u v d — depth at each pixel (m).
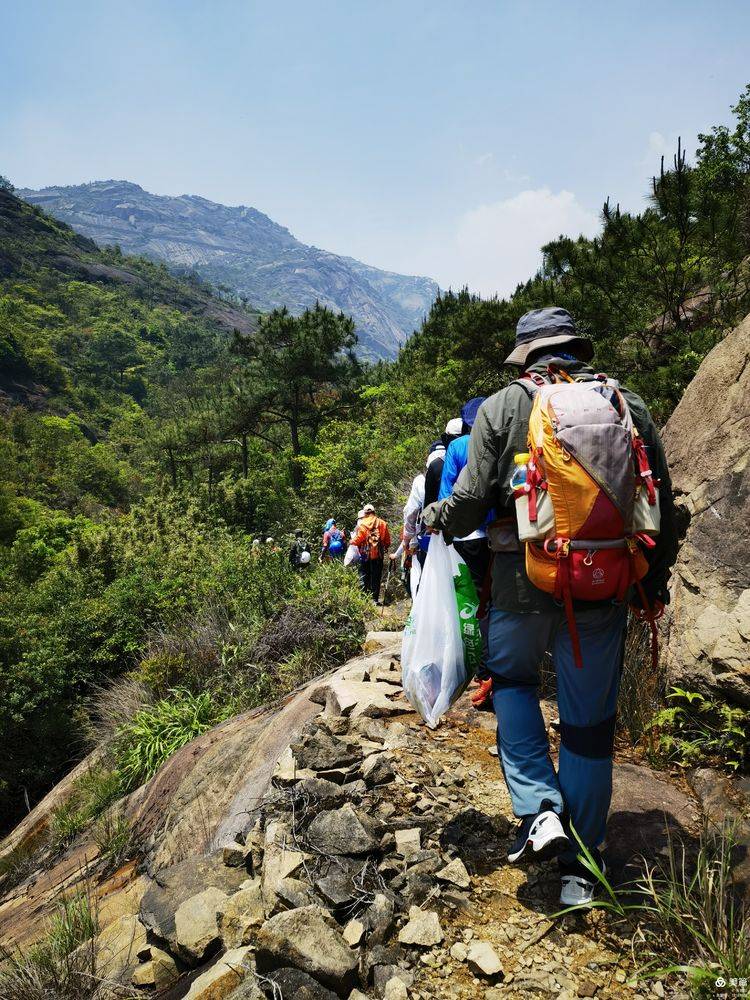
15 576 37.00
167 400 151.00
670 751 2.92
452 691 2.56
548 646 2.21
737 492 3.20
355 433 29.75
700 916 1.89
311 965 1.85
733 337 3.63
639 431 2.14
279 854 2.34
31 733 18.41
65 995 2.34
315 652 6.79
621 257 9.13
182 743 5.80
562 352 2.33
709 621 2.99
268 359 34.66
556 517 1.95
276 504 34.91
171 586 17.64
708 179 9.21
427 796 2.71
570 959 1.90
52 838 5.65
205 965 2.17
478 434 2.18
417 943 1.95
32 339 150.75
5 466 84.81
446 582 2.62
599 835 2.11
